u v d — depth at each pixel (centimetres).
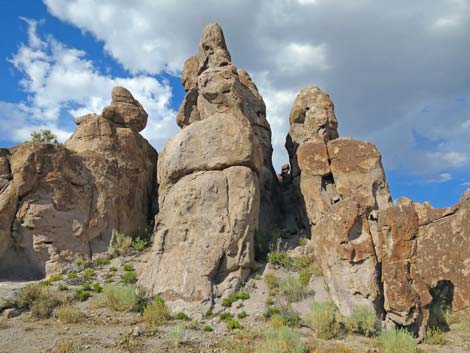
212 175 2520
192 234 2406
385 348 1675
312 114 3306
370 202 2777
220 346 1658
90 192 2952
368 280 1998
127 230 3103
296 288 2197
